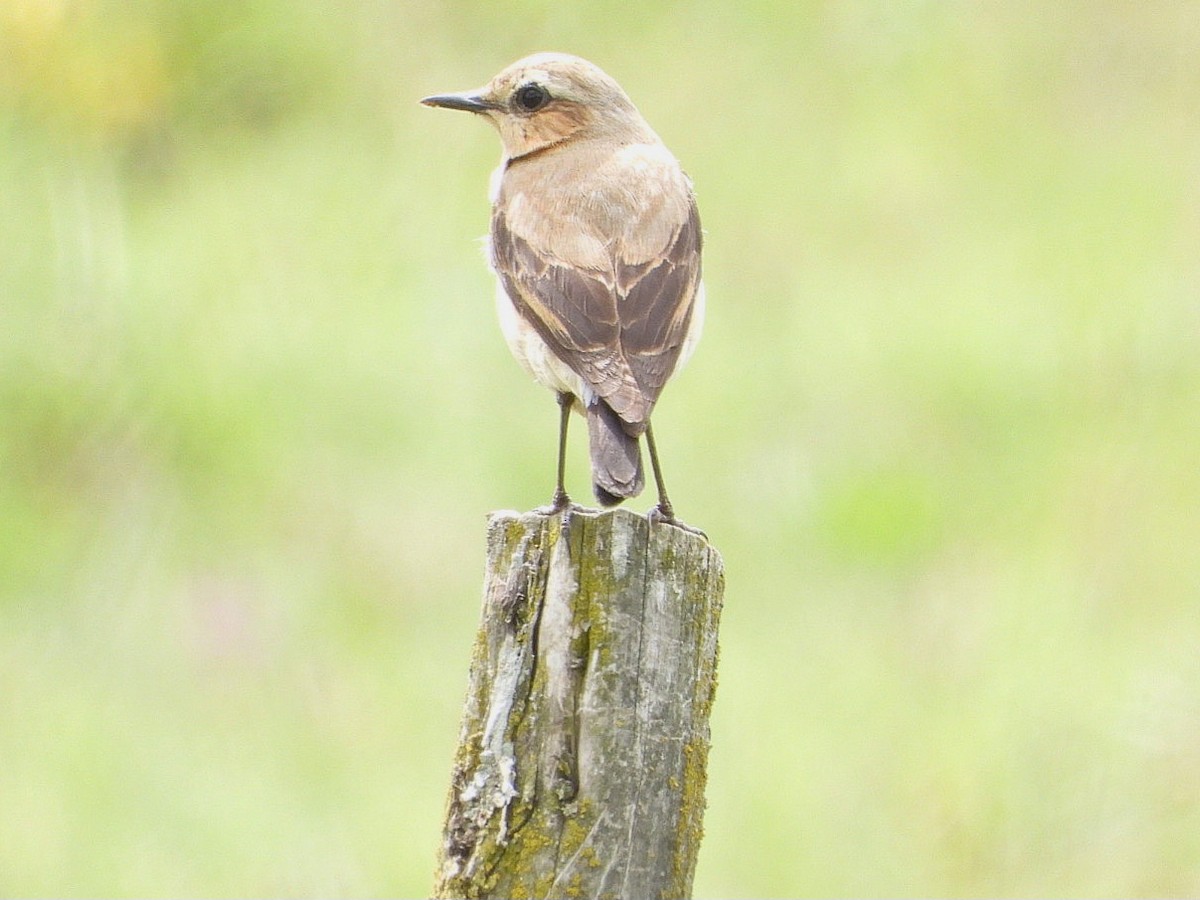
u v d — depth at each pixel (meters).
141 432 14.98
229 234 16.44
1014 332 16.33
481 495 14.65
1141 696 13.19
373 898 11.88
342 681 13.34
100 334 15.37
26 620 13.77
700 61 19.03
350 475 14.88
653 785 7.00
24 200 15.94
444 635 13.59
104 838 12.22
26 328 15.27
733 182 18.20
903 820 12.45
